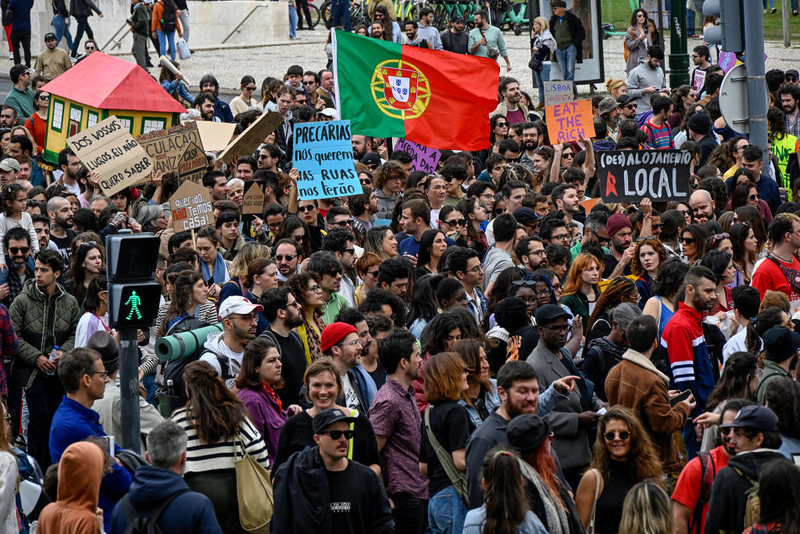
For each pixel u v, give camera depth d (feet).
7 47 154.20
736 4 66.64
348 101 70.85
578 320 44.96
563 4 107.45
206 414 33.40
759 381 37.19
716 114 89.35
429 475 35.35
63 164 70.38
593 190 73.41
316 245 58.08
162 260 53.16
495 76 73.20
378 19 108.68
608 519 32.53
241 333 39.68
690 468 32.35
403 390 36.24
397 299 43.98
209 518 28.89
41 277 47.52
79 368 35.01
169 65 100.99
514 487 27.40
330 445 30.60
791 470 27.02
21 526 33.94
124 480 32.81
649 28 116.57
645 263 49.80
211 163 71.20
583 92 120.98
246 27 164.35
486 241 59.77
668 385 38.83
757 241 54.65
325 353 38.50
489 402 36.94
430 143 72.28
